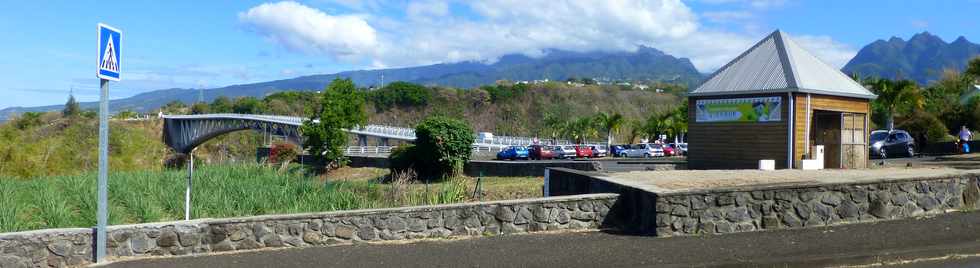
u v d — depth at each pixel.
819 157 20.03
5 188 16.66
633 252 8.63
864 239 9.21
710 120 22.02
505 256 8.52
